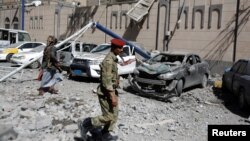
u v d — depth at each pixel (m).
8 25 35.34
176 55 12.92
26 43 21.17
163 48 20.89
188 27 19.56
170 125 7.61
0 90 10.62
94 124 5.60
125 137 6.44
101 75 5.49
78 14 26.95
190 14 19.45
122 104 9.59
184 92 12.64
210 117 8.77
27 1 34.03
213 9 18.34
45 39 30.20
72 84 12.91
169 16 20.56
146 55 15.75
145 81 11.18
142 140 6.37
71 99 9.35
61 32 28.52
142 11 21.67
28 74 15.15
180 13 19.91
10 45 21.48
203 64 13.80
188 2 19.53
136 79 11.45
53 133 6.25
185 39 19.73
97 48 15.57
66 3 29.77
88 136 5.94
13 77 13.68
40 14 30.70
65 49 15.89
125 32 23.22
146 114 8.50
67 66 15.30
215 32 18.30
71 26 27.55
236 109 10.07
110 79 5.38
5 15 35.72
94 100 9.67
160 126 7.49
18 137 5.79
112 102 5.41
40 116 6.96
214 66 18.28
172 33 20.41
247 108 9.73
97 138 5.86
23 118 6.93
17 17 33.84
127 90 12.17
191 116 8.75
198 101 10.99
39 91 10.06
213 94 12.48
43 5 30.44
